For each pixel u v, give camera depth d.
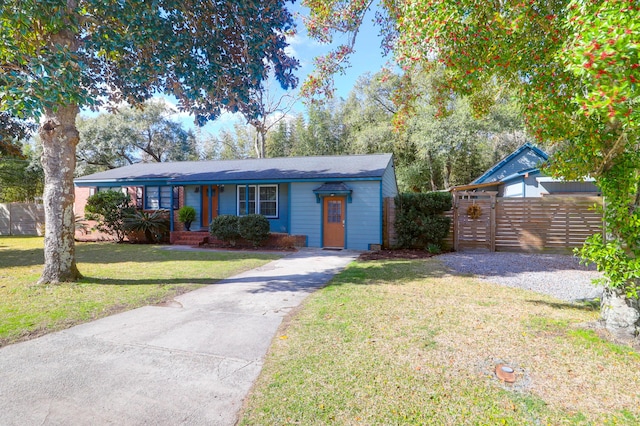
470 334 3.70
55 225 6.46
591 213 9.67
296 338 3.70
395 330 3.86
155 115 29.84
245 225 12.35
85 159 27.95
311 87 6.40
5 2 4.60
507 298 5.22
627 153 3.41
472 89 5.42
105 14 5.89
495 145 24.92
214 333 3.94
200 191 15.55
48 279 6.42
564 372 2.86
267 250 11.99
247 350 3.46
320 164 14.93
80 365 3.15
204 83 6.82
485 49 3.71
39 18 5.11
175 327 4.16
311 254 10.84
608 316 3.67
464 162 26.17
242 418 2.33
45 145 6.43
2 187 29.19
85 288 6.10
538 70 3.62
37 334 3.94
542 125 3.71
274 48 6.80
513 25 3.35
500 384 2.69
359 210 12.13
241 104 7.44
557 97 3.53
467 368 2.96
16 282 6.60
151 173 17.20
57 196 6.45
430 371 2.91
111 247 13.20
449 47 3.71
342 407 2.42
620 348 3.27
